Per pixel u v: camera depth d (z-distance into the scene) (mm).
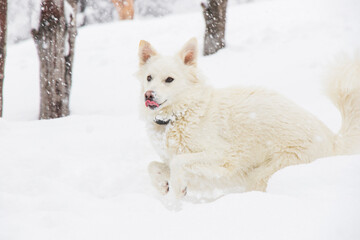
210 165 4082
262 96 4258
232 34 14297
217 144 4137
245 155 4141
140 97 4645
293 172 3037
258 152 4113
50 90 8531
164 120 4324
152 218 2658
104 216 2867
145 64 4711
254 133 4105
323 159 3199
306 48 11781
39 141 5785
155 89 4195
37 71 13164
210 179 4191
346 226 2205
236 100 4309
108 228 2564
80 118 7523
